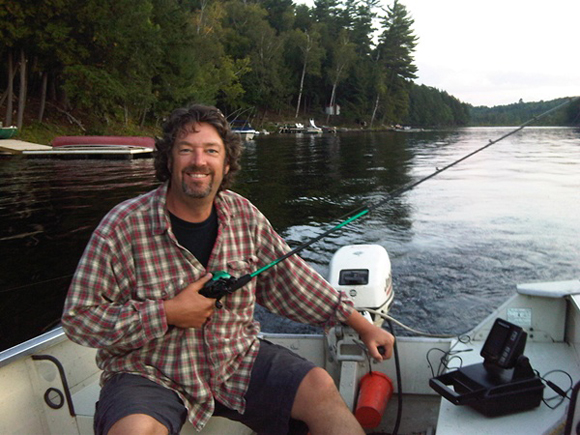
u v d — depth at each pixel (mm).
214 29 50219
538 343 2258
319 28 70812
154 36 29156
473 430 1689
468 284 5301
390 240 6977
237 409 1711
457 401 1747
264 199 10844
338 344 2170
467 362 2143
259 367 1735
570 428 1441
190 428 1866
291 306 1970
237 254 1784
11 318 4504
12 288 5164
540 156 23062
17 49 25016
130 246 1612
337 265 2859
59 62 26453
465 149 29266
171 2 35000
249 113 56062
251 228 1833
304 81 67438
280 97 60031
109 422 1485
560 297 2180
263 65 56438
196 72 37406
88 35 25969
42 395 1970
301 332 4406
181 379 1652
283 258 1840
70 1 24453
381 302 2703
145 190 11305
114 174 14062
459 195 11016
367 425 2100
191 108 1688
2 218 8438
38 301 4844
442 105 112812
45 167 15672
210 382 1692
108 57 27453
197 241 1711
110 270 1602
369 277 2744
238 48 55562
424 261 6043
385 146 32719
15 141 20953
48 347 1998
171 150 1670
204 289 1628
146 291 1630
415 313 4609
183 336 1661
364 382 2221
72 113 28641
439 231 7504
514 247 6633
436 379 1868
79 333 1558
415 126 100125
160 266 1641
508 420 1731
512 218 8430
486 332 2322
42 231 7508
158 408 1535
